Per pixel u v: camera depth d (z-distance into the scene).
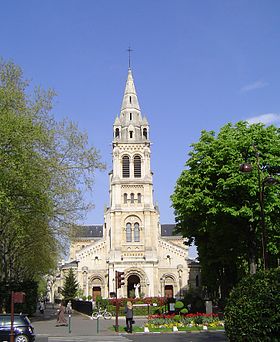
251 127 43.22
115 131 94.44
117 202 91.19
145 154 93.38
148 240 89.38
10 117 37.88
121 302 60.50
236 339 17.56
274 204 39.09
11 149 37.59
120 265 87.94
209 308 41.97
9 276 49.75
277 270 17.50
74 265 105.06
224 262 48.66
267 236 42.66
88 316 56.44
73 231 46.72
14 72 42.62
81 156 44.66
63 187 43.34
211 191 42.31
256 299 17.09
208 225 42.62
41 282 79.06
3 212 39.16
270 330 16.56
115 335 34.44
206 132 45.38
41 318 54.88
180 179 44.84
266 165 40.88
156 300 63.16
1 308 44.28
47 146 41.19
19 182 37.41
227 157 40.97
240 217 40.94
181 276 91.94
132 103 97.69
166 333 35.09
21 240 42.94
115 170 92.56
